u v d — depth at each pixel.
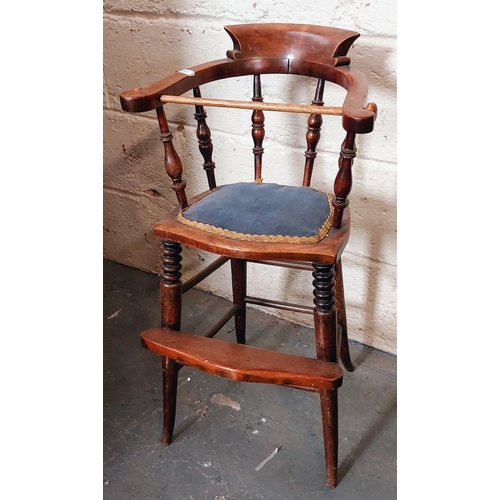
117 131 1.70
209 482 1.12
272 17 1.29
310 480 1.12
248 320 1.63
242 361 1.00
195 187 1.62
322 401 1.02
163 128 1.00
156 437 1.23
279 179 1.45
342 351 1.36
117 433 1.24
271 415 1.29
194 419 1.28
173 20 1.43
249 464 1.16
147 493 1.09
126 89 1.62
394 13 1.14
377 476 1.12
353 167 1.32
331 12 1.21
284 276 1.57
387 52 1.18
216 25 1.38
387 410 1.30
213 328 1.22
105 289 1.80
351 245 1.41
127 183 1.78
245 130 1.44
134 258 1.91
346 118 0.81
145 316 1.66
